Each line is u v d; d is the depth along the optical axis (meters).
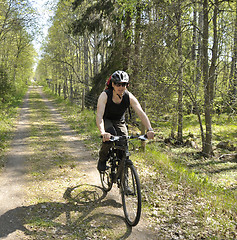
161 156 6.43
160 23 11.32
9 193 4.21
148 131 3.07
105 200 3.96
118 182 3.60
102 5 14.24
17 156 6.68
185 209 3.65
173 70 11.20
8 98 22.45
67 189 4.39
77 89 25.77
